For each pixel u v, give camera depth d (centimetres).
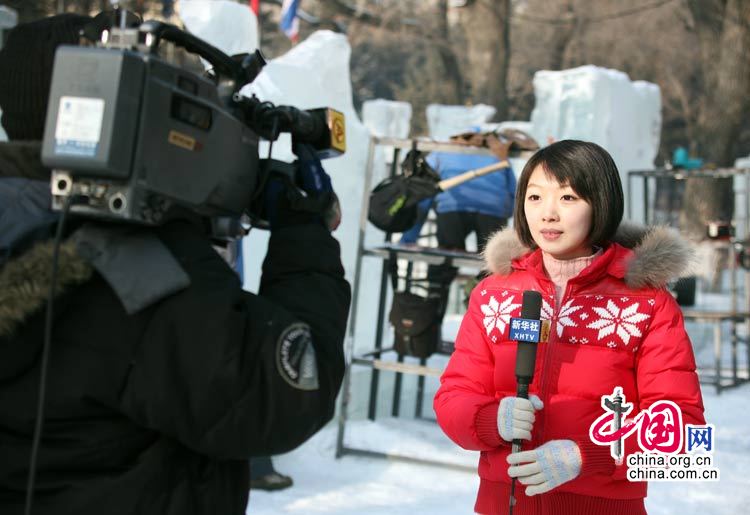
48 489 136
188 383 135
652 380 209
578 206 213
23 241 139
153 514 137
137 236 138
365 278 619
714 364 822
